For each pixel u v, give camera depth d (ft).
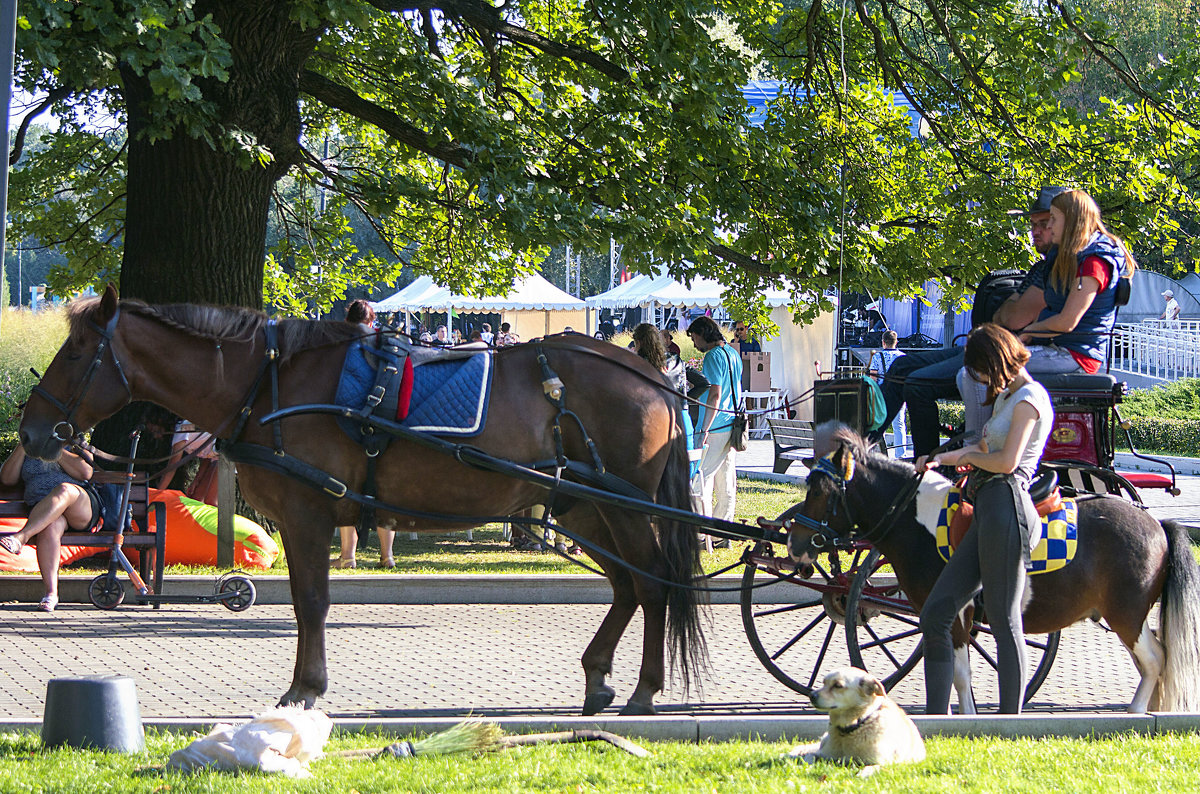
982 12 52.90
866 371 29.09
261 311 25.57
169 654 30.99
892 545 24.20
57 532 35.83
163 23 34.17
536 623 36.24
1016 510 21.59
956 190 51.96
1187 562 23.39
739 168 48.93
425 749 20.03
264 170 45.83
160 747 20.43
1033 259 50.98
